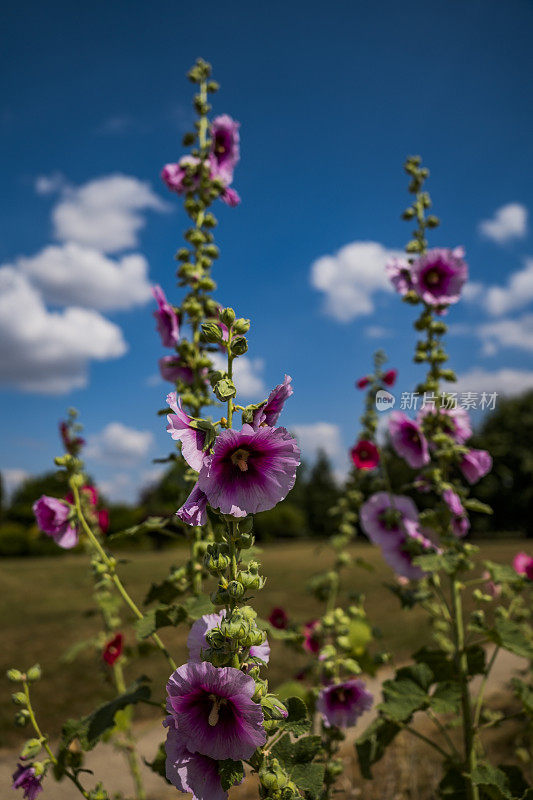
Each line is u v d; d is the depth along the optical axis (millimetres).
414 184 3334
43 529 2412
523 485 31969
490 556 12500
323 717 2973
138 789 3408
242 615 1451
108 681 3752
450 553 2881
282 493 1443
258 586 1500
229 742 1402
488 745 4348
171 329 2789
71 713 5160
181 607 2236
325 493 46344
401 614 9266
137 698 2201
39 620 10133
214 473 1438
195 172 2947
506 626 2842
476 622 2916
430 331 3127
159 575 14031
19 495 36750
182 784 1419
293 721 1651
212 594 1523
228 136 3078
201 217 2934
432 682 2912
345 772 4098
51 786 3580
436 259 3078
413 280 3062
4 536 30016
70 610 11062
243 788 3826
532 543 23500
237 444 1420
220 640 1488
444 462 3115
